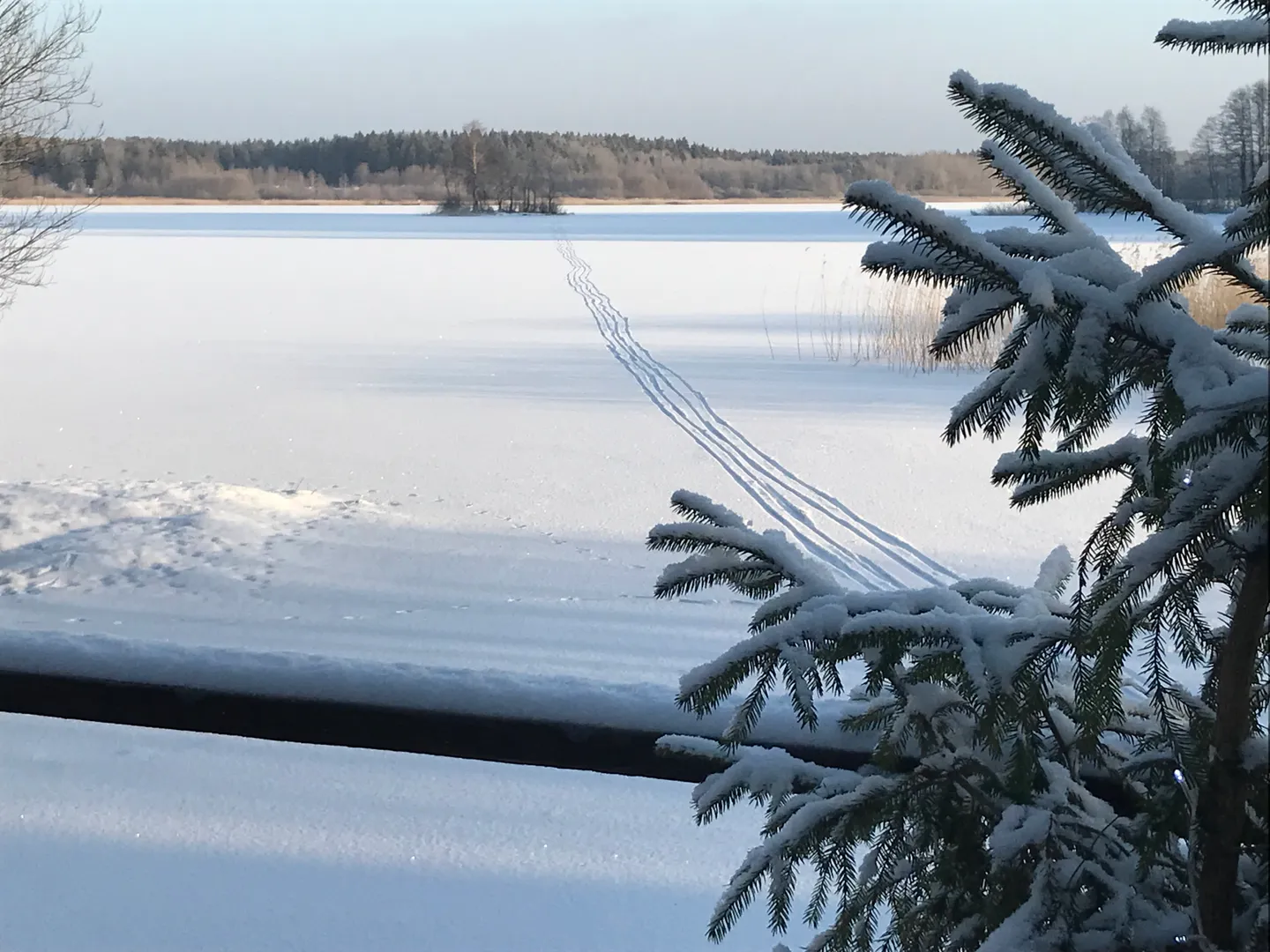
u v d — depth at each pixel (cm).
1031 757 109
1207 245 90
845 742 123
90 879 300
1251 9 87
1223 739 92
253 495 702
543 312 1897
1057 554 140
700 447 873
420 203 10306
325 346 1497
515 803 343
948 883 115
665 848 315
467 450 871
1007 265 94
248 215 6931
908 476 768
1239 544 89
